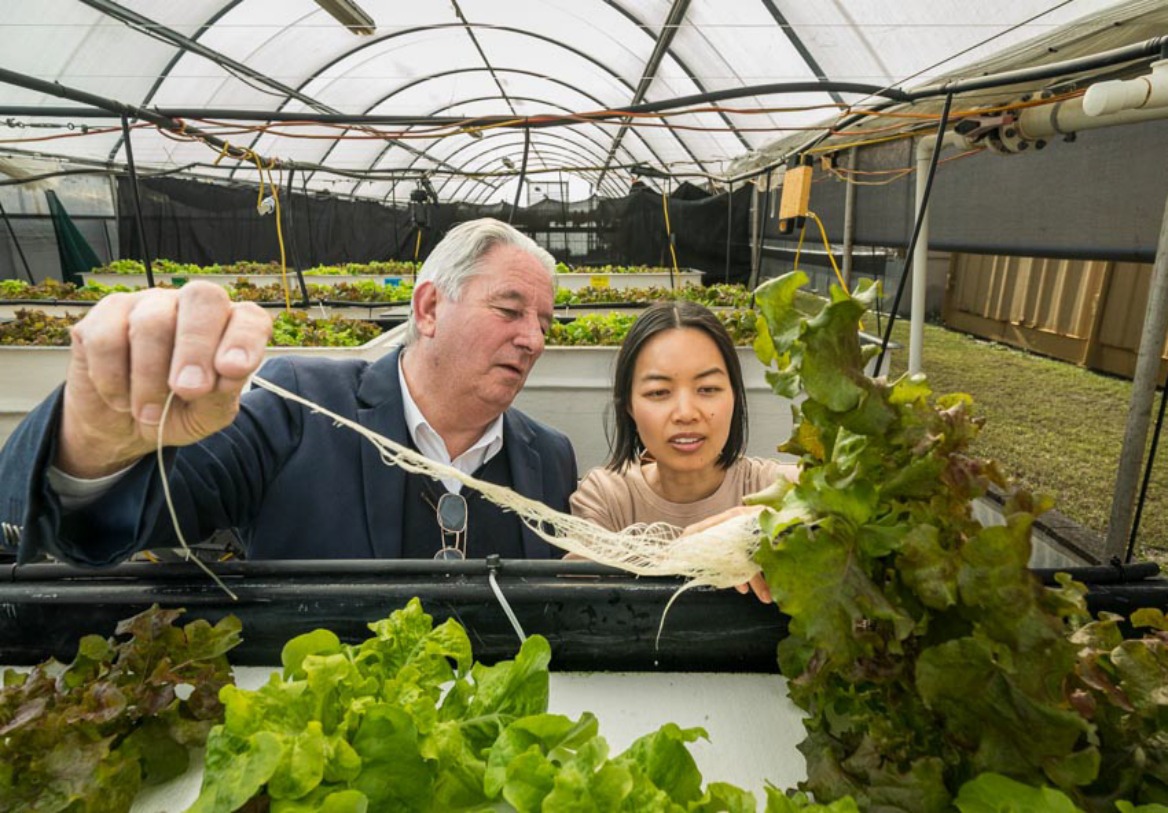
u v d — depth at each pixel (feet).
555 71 33.58
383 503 5.28
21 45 21.42
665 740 2.06
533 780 1.90
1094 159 8.90
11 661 2.98
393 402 5.49
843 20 15.62
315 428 5.35
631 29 24.07
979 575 1.87
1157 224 7.97
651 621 2.98
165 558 4.21
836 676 2.24
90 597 2.92
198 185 39.99
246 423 5.08
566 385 12.69
